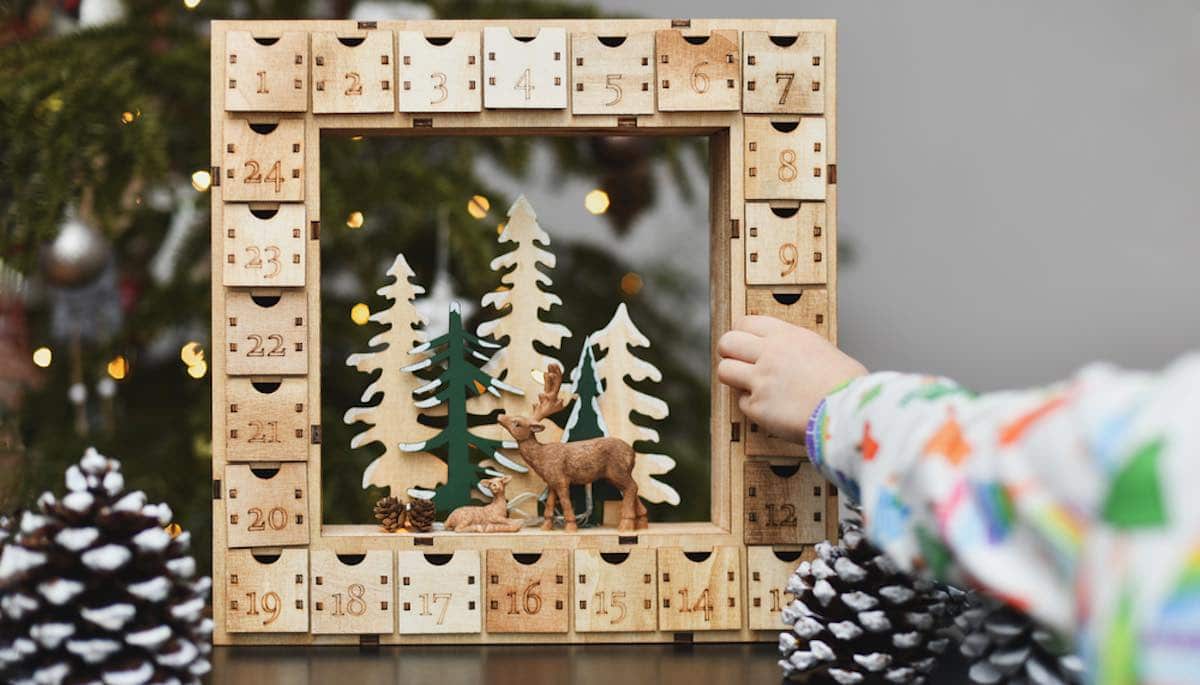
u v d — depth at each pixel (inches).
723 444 35.5
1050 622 15.8
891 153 71.9
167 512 28.9
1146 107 71.8
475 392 37.1
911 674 30.1
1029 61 71.9
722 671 31.5
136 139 45.2
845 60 71.2
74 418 51.6
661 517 50.4
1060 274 72.5
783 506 34.8
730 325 35.1
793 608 31.2
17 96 45.4
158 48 50.4
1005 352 72.5
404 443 36.7
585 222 65.8
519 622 34.4
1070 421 14.8
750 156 35.0
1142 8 71.5
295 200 34.4
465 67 34.7
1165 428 13.3
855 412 23.6
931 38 71.7
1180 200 72.1
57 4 52.1
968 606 30.9
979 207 72.3
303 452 34.4
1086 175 72.2
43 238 45.2
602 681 30.4
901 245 72.2
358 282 51.0
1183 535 12.8
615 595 34.6
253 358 34.2
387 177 49.3
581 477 35.0
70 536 26.8
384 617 34.2
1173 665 12.5
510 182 61.9
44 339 51.2
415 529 35.2
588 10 52.2
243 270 34.1
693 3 67.7
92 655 26.8
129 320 49.8
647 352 54.1
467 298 51.9
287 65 34.3
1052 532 15.0
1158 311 72.2
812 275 34.9
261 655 33.1
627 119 35.1
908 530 19.6
